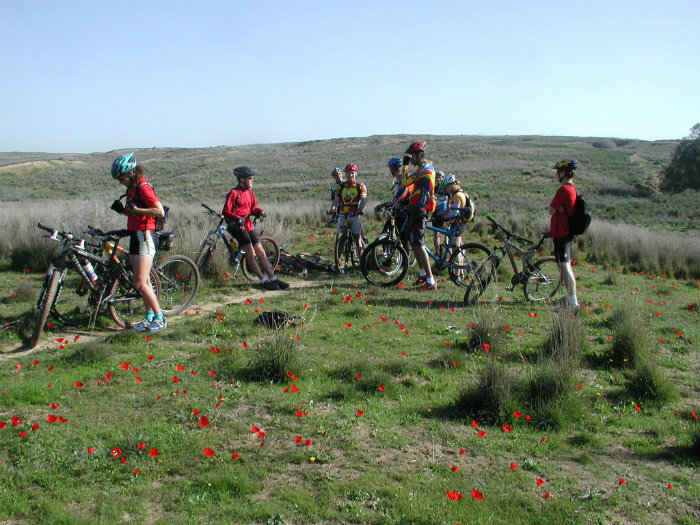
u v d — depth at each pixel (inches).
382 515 126.4
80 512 125.0
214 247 376.2
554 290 342.3
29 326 251.6
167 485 136.0
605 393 206.7
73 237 247.6
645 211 1235.9
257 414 174.6
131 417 169.3
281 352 205.3
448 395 196.1
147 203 243.6
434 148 3068.4
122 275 260.1
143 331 253.6
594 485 145.2
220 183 1908.2
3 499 126.9
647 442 170.1
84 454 146.9
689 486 145.9
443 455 156.3
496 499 135.2
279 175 2182.6
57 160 3061.0
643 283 446.3
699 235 830.5
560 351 227.3
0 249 451.8
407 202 363.9
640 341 241.1
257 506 128.1
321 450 154.6
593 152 2733.8
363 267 369.1
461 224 366.6
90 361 212.1
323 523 124.0
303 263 415.8
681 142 1740.9
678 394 209.2
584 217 301.4
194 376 201.8
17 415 168.2
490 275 328.5
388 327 272.7
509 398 180.2
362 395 191.0
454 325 278.2
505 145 3289.9
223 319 271.6
